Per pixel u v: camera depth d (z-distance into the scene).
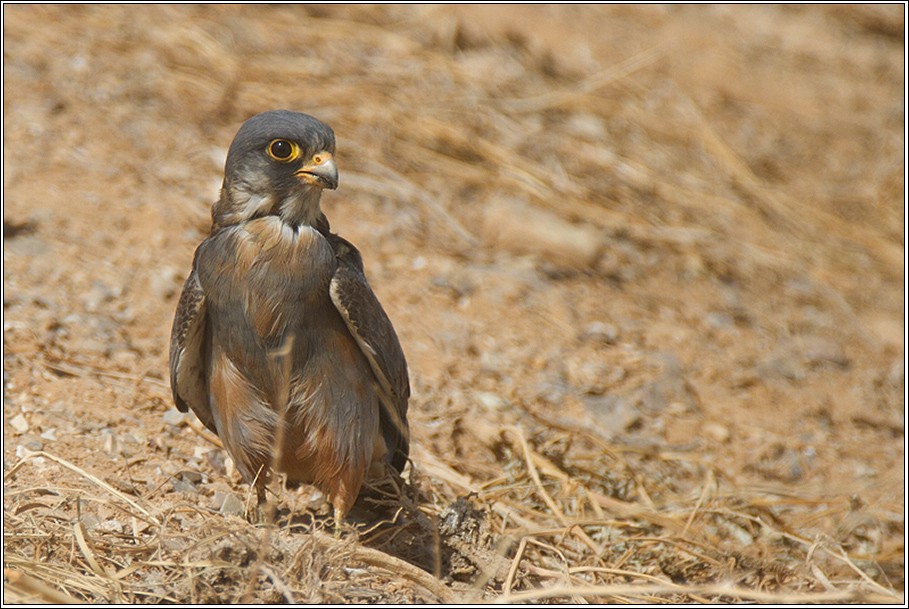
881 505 11.73
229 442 8.84
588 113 17.95
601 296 14.15
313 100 16.05
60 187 13.45
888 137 20.08
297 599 7.57
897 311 15.57
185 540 8.08
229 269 8.42
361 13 19.00
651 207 16.25
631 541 10.04
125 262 12.63
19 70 15.20
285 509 9.48
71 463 9.45
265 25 17.84
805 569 10.11
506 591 8.41
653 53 20.72
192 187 13.93
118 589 7.60
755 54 22.38
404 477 10.12
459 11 19.86
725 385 13.33
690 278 15.02
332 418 8.68
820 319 15.00
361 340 8.54
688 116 18.91
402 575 8.18
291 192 8.43
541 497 10.44
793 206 17.50
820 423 13.09
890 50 24.20
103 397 10.66
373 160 15.18
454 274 13.66
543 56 19.28
